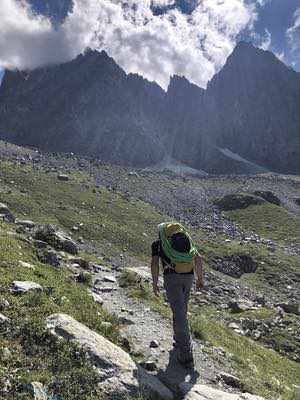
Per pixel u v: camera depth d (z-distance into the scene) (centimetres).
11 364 818
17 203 5050
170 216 9075
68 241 2412
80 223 5125
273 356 1873
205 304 2972
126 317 1404
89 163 12481
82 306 1244
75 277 1770
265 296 5022
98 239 4881
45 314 1042
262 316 2869
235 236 8906
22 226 2581
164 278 1073
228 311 2997
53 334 943
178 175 17200
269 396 1138
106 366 898
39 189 6475
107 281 1927
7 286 1154
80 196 6894
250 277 6250
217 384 1074
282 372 1633
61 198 6419
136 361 1037
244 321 2662
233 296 3775
